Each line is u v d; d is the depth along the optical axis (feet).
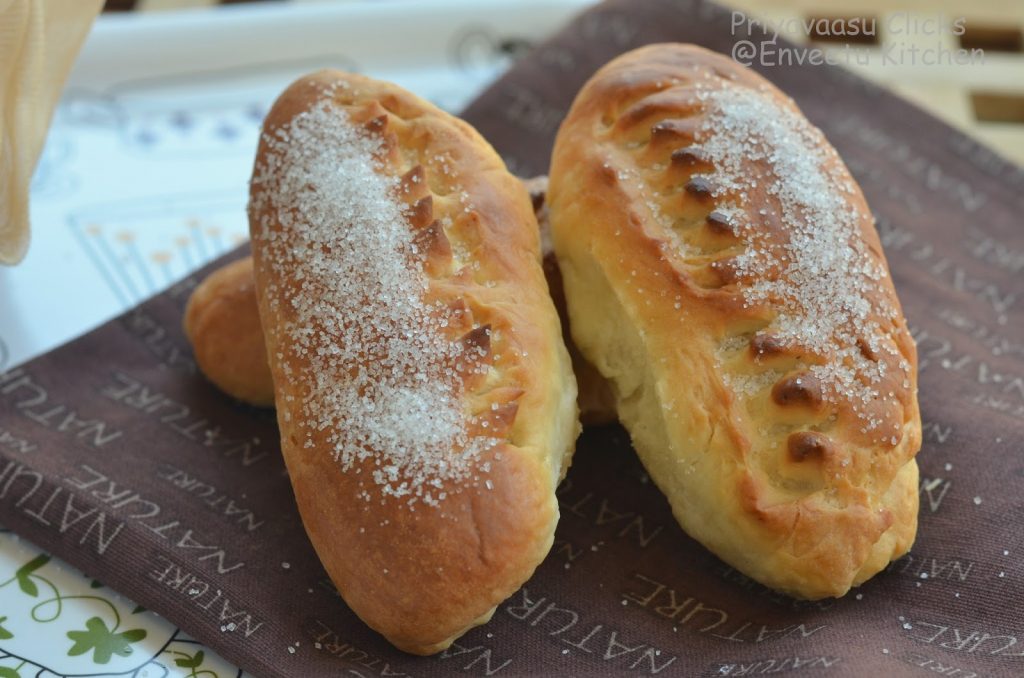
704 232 1.27
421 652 1.22
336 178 1.29
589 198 1.30
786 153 1.31
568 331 1.33
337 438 1.21
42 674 1.22
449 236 1.28
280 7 1.85
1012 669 1.20
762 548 1.23
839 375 1.24
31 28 1.35
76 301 1.56
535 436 1.22
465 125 1.36
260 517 1.32
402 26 1.86
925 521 1.32
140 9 1.96
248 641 1.22
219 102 1.79
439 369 1.21
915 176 1.66
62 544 1.28
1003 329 1.51
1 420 1.39
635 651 1.23
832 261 1.27
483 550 1.18
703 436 1.24
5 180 1.38
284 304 1.26
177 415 1.42
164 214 1.66
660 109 1.32
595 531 1.32
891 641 1.22
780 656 1.21
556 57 1.72
